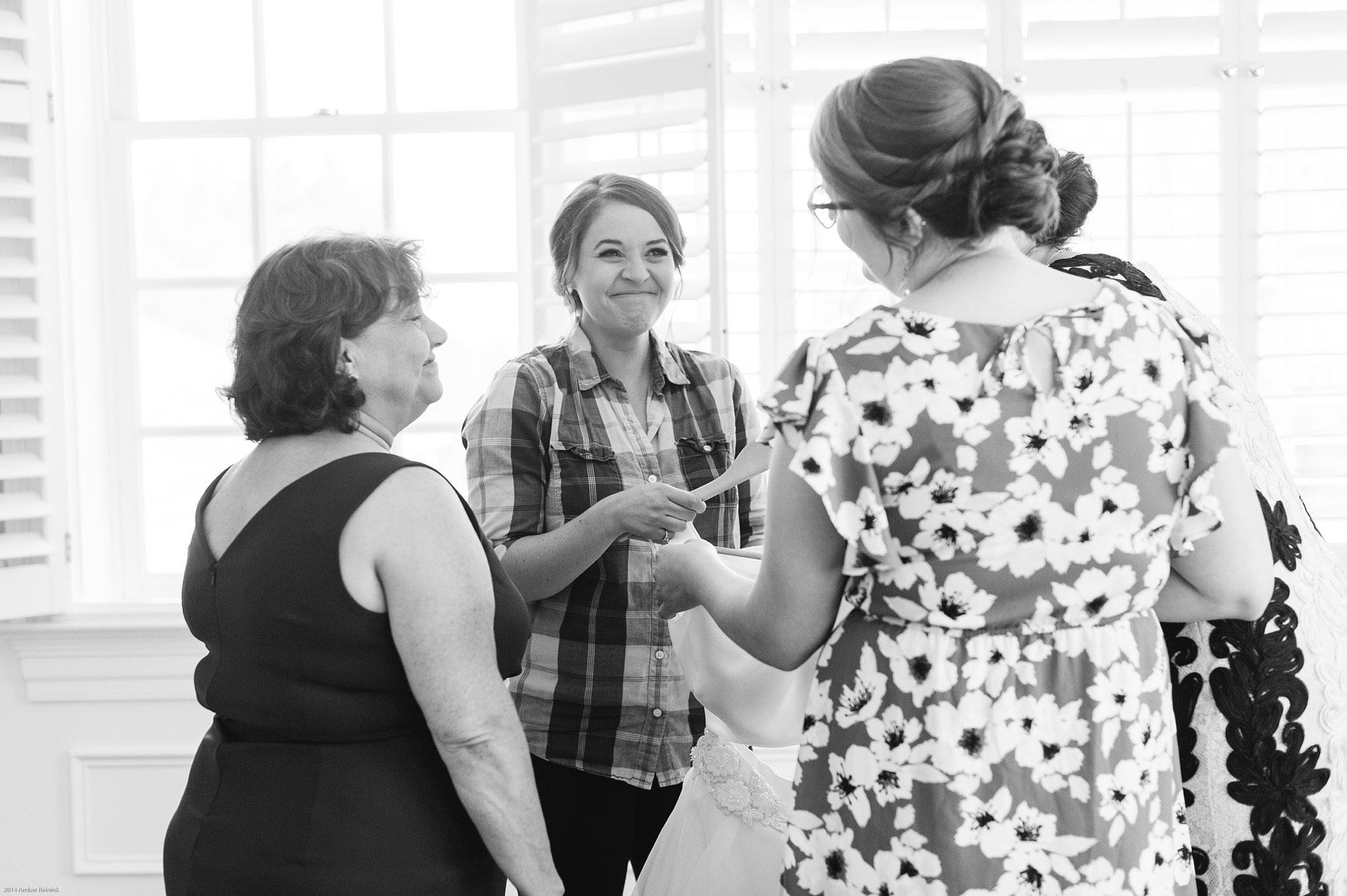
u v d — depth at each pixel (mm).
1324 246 2369
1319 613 1210
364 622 1134
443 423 2627
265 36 2615
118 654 2402
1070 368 989
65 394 2420
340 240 1243
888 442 995
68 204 2502
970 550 997
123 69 2605
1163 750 1059
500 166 2602
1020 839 1009
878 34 2395
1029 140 1018
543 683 1725
